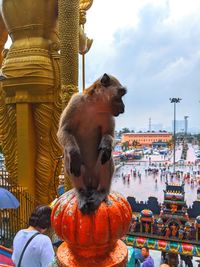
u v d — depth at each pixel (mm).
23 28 17156
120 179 85062
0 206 10359
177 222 22609
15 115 17547
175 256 21594
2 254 10664
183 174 94625
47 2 17109
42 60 16656
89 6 17688
